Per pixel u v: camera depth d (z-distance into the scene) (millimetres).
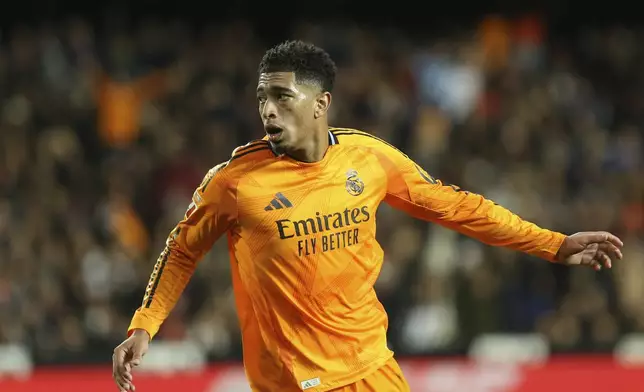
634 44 50625
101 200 39438
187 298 34281
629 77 49438
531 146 42906
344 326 15289
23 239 36094
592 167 42562
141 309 15367
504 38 48781
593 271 35312
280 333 15195
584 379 26484
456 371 26469
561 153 42469
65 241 36531
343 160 15273
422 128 43969
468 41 50781
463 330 33906
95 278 35500
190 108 43969
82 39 46250
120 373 15117
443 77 47094
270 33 53188
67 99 43625
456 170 41000
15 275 34844
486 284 34312
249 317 15508
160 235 37656
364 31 50594
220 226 15195
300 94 14805
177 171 40875
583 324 34312
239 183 14945
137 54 46719
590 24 53906
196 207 15180
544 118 44781
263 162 15031
